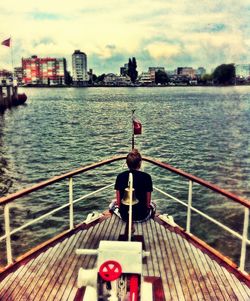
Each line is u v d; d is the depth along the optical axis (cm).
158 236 581
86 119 6619
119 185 523
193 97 14875
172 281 457
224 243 1278
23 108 9094
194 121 6100
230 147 3528
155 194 1883
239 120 6234
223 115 7181
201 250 541
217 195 1853
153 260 505
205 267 491
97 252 334
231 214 1575
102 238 575
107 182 2159
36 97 16000
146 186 517
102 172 2389
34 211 1653
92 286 357
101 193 1927
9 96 8962
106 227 614
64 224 1499
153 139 4103
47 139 4141
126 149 3497
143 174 520
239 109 8694
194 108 9088
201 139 4075
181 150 3372
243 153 3197
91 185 2097
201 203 1742
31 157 3078
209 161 2848
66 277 469
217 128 5125
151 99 13688
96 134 4569
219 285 448
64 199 1839
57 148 3544
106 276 291
